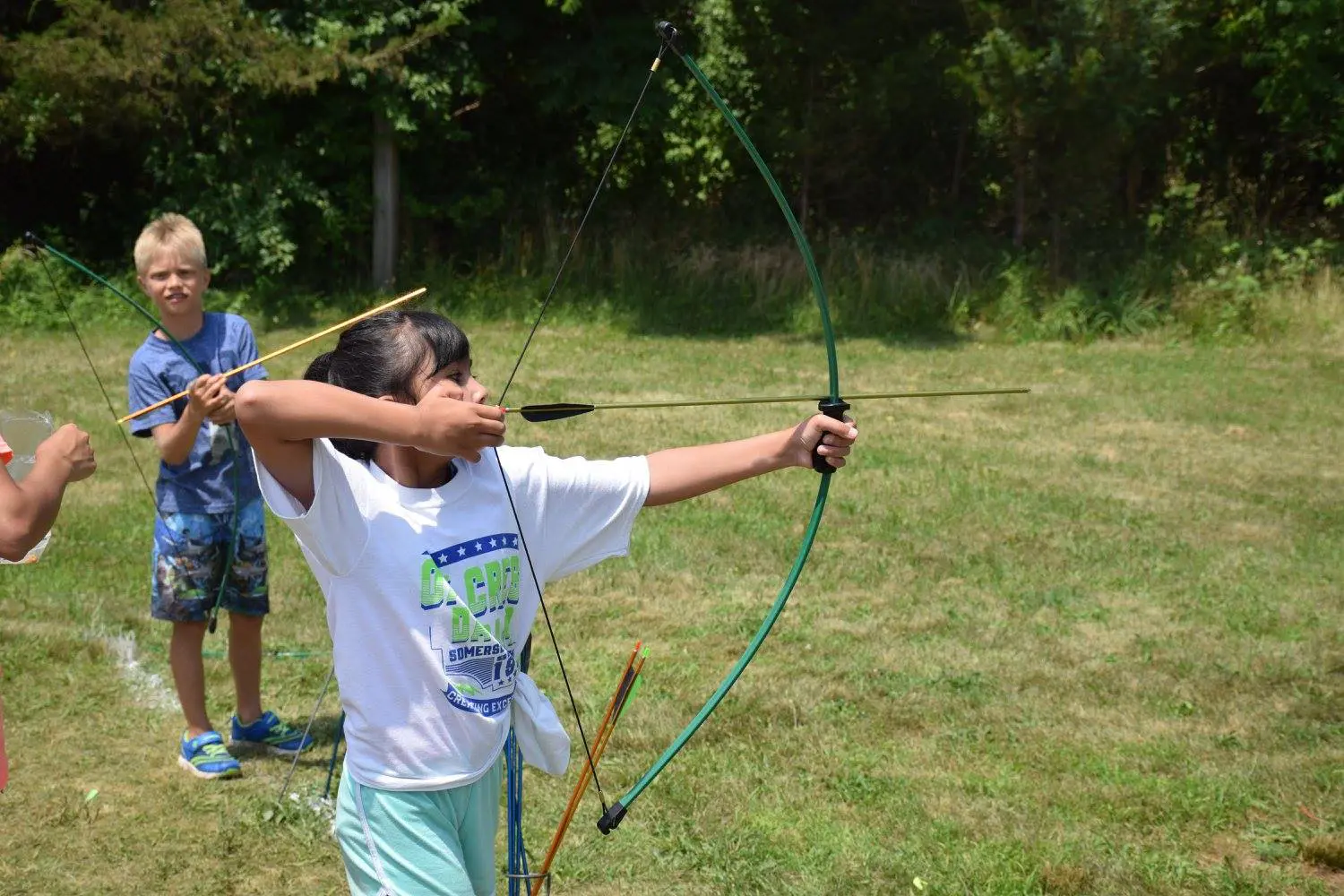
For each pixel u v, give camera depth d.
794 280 16.16
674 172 18.56
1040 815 3.85
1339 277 15.16
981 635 5.43
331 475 2.10
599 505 2.38
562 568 2.39
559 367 12.62
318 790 4.01
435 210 16.75
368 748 2.17
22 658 4.90
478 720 2.20
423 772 2.17
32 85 14.40
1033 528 7.10
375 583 2.13
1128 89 14.80
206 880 3.49
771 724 4.50
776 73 17.45
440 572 2.15
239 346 4.06
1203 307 14.76
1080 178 15.88
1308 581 6.23
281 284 16.17
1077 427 9.95
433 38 15.80
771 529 6.97
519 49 16.88
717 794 3.97
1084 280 15.41
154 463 8.22
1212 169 18.33
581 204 18.52
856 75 17.25
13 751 4.21
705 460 2.45
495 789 2.30
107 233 17.28
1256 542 6.91
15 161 16.88
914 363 13.23
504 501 2.26
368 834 2.18
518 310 16.14
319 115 16.03
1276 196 17.89
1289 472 8.54
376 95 15.45
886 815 3.85
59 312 14.55
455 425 1.91
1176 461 8.81
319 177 16.41
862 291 15.85
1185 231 16.44
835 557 6.50
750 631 5.45
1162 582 6.20
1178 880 3.51
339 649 2.18
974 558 6.53
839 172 17.81
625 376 12.14
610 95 16.25
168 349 3.97
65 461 2.27
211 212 15.50
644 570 6.22
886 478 8.12
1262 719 4.58
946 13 17.06
